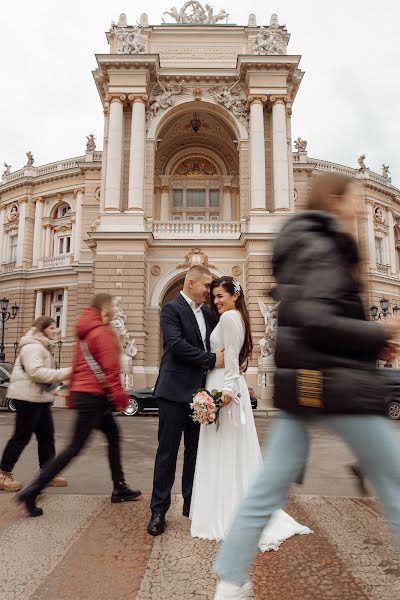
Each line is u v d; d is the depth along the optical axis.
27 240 39.81
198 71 28.06
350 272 2.42
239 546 2.39
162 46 29.00
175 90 28.14
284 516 4.11
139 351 24.39
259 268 24.95
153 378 24.78
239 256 26.36
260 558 3.54
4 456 5.87
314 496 5.45
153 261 26.25
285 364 2.42
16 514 4.73
